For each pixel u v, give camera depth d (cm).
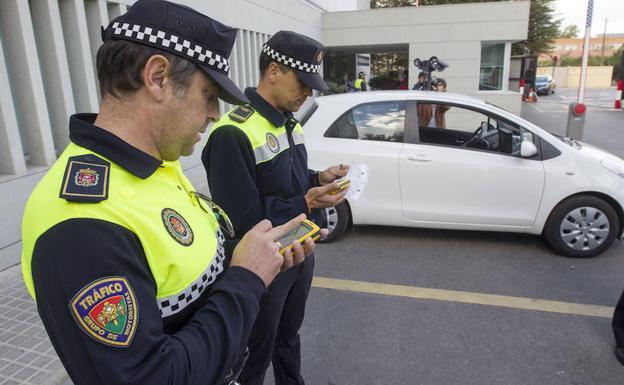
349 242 465
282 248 115
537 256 422
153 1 91
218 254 110
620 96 2006
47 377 235
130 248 84
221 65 97
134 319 81
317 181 219
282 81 184
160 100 92
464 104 440
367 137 448
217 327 93
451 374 260
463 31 1418
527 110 2050
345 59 2053
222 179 173
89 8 484
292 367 217
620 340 271
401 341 293
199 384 87
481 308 332
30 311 299
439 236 475
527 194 416
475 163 421
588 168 409
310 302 346
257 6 950
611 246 441
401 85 1841
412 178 434
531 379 255
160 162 96
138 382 80
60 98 438
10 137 373
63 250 79
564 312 325
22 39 384
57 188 85
